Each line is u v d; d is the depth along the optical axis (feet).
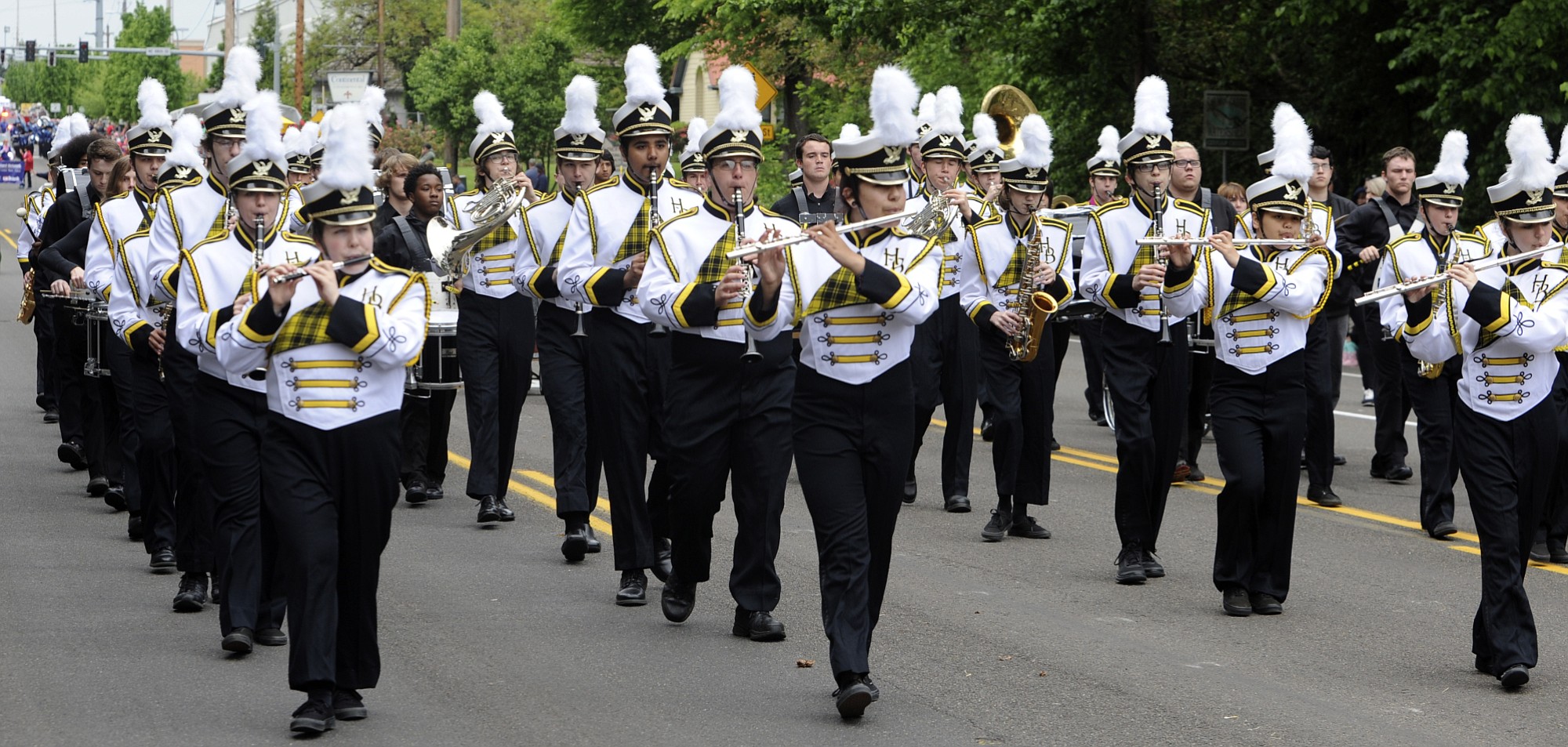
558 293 34.01
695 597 32.40
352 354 23.12
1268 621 31.09
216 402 26.76
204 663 27.04
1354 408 62.69
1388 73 85.20
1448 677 27.32
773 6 112.78
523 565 34.94
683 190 33.17
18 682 25.85
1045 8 90.38
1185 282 31.01
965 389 41.42
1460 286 26.73
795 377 26.43
